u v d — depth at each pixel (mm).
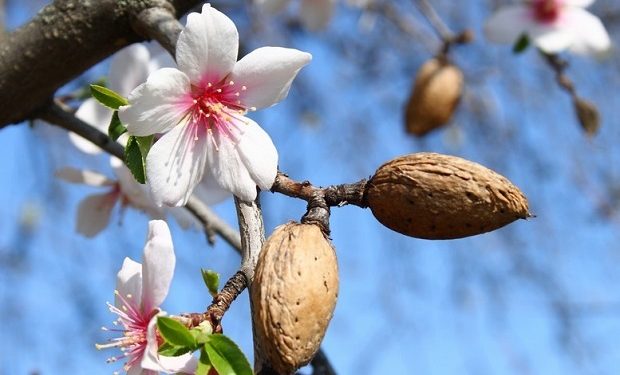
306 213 355
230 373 334
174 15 409
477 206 350
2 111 437
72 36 411
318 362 434
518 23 595
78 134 449
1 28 562
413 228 356
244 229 359
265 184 361
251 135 368
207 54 368
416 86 624
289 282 332
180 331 337
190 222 463
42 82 426
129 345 359
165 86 363
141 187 460
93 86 373
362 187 359
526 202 354
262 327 331
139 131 364
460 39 633
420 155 357
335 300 337
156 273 353
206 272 357
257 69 372
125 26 407
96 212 492
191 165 368
